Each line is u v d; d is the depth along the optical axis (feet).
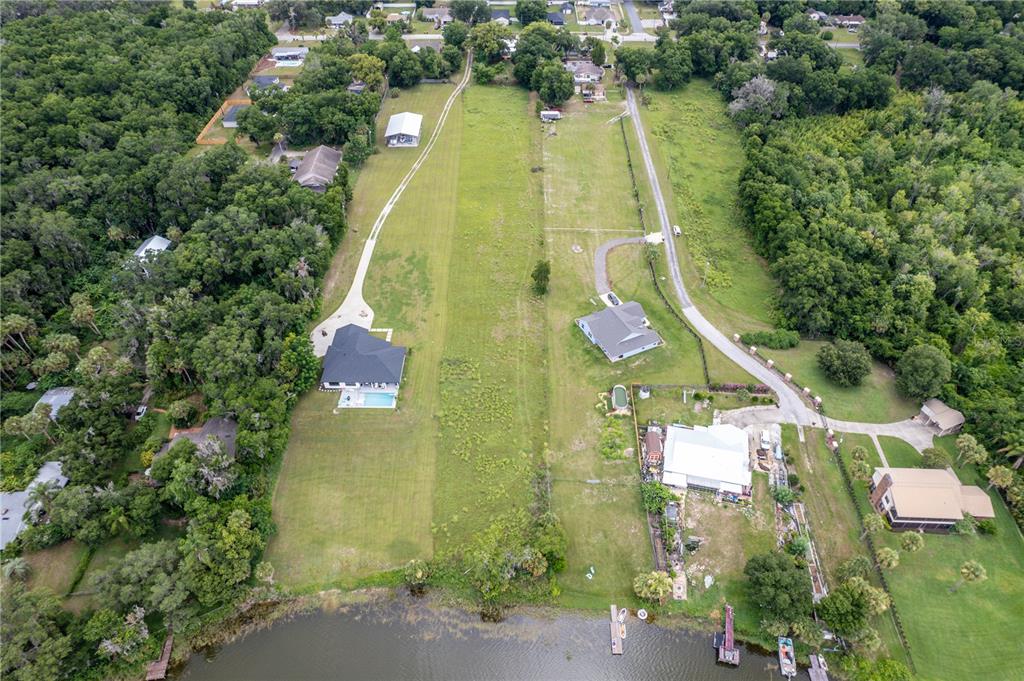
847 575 237.86
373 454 287.89
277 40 653.71
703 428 288.71
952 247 373.20
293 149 493.36
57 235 348.38
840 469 280.92
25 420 268.62
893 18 584.81
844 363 308.40
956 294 344.90
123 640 213.05
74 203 375.66
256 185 391.65
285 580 245.45
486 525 262.26
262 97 500.74
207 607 236.02
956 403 295.28
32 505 250.37
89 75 478.59
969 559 249.14
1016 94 504.02
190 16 602.44
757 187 402.93
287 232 359.66
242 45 580.71
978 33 563.07
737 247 403.95
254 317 317.83
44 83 466.29
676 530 258.37
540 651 229.66
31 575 240.73
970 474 276.82
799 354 332.19
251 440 260.21
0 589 217.97
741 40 582.76
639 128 522.06
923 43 580.71
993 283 357.41
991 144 463.42
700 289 372.38
